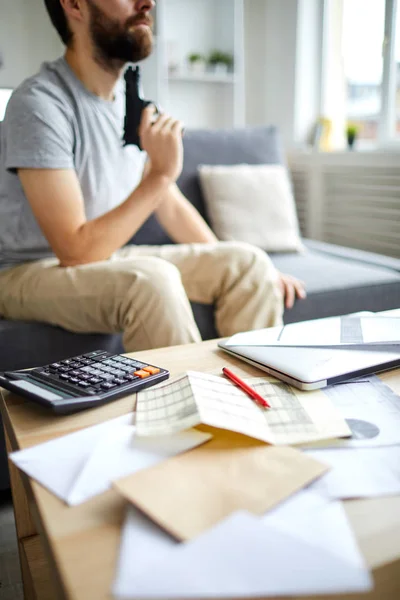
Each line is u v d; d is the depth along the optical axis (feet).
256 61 10.34
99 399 2.06
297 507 1.37
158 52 9.07
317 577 1.09
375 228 7.22
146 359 2.66
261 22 10.05
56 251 4.00
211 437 1.73
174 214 5.24
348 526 1.28
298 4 8.95
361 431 1.82
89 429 1.84
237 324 4.17
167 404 1.98
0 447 3.78
